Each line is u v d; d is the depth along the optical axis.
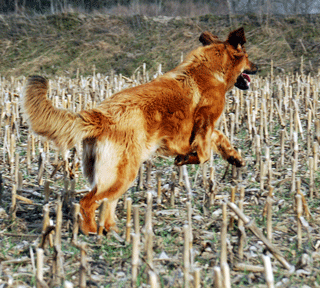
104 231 6.59
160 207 7.91
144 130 6.92
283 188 8.70
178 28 37.12
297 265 5.31
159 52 34.50
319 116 14.19
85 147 6.94
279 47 32.91
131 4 47.97
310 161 7.95
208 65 8.02
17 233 6.48
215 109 7.89
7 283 4.85
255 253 5.91
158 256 5.81
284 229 6.73
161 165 10.55
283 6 46.50
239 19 36.97
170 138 7.39
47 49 35.81
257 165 9.92
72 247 5.91
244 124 13.89
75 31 37.66
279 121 13.86
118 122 6.69
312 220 6.98
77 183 9.23
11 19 39.66
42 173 8.93
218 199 8.20
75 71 33.38
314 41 33.00
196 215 7.48
